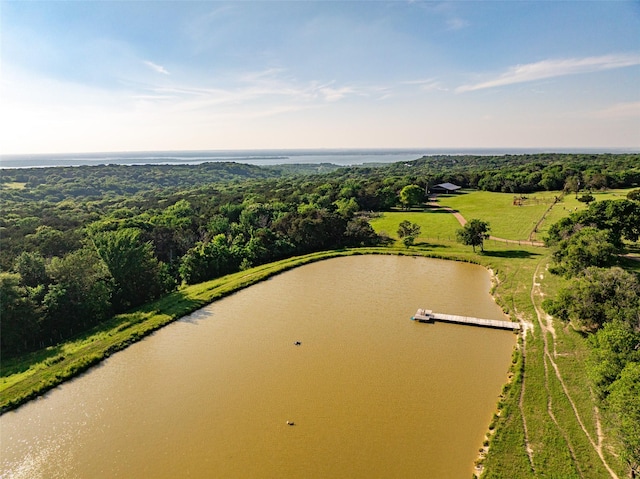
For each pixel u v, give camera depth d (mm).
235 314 43625
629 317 27141
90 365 33219
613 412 20875
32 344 38188
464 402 27359
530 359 31750
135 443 24234
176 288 55156
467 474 21266
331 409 26922
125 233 49656
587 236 45562
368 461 22312
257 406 27406
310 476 21375
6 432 25516
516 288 48531
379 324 40375
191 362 33594
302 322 41125
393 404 27281
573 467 20422
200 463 22484
